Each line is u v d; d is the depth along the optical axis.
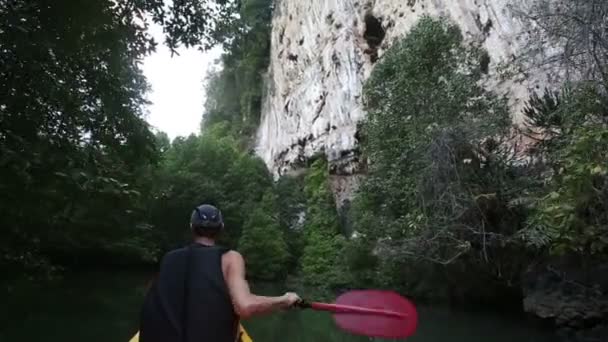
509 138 17.47
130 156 8.75
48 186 6.73
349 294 2.66
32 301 17.52
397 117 18.56
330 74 38.66
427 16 20.23
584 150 7.95
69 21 6.91
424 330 14.47
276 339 12.95
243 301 2.33
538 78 17.77
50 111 6.88
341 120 36.31
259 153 53.81
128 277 28.78
